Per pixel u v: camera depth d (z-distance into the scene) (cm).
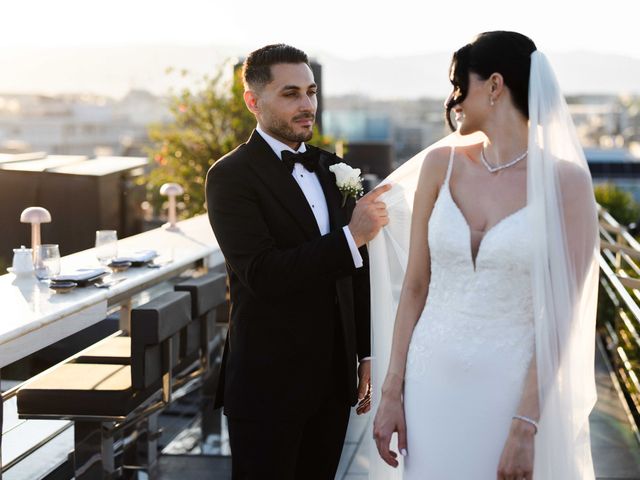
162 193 523
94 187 592
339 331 269
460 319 209
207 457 407
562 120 205
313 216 263
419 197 221
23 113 4850
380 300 262
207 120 858
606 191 877
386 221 251
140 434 385
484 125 212
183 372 390
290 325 260
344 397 272
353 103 9169
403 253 261
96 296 334
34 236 398
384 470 256
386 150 1252
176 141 852
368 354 283
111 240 398
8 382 471
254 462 261
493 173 211
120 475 379
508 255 202
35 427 397
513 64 206
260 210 258
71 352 509
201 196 838
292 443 262
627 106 8919
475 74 209
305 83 262
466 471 207
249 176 258
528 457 198
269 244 254
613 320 581
